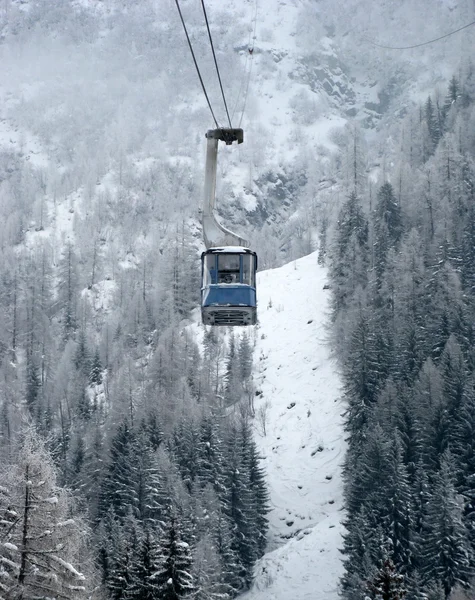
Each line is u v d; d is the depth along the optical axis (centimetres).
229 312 2944
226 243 2973
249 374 13738
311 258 17825
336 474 10756
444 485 7819
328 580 8575
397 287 13375
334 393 12356
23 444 2481
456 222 15550
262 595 8719
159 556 4334
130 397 12431
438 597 6875
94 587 2625
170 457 10238
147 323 18488
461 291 12475
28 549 2303
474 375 10431
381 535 7856
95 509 9425
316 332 14225
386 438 9538
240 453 9975
